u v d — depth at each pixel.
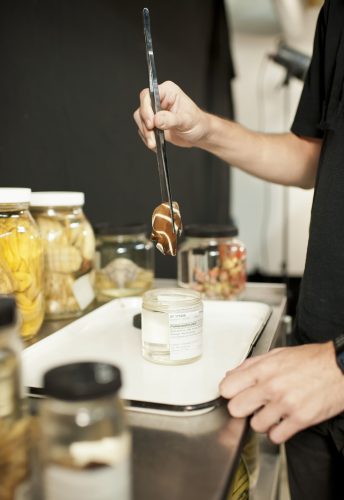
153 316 0.65
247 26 3.01
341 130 0.76
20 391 0.41
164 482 0.41
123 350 0.72
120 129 1.39
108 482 0.33
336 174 0.76
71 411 0.33
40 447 0.37
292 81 3.07
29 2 1.05
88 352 0.71
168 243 0.75
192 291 0.69
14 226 0.70
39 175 1.13
